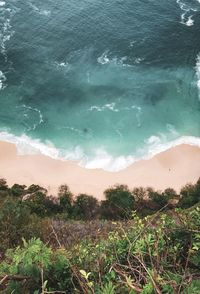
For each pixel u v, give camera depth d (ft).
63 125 246.88
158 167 225.15
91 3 318.65
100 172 223.51
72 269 25.54
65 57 283.79
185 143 235.81
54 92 264.52
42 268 25.31
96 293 23.39
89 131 243.19
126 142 236.84
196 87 266.98
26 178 220.02
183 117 249.55
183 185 215.92
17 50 286.05
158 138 238.68
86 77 273.13
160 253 27.43
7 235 56.18
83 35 296.10
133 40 292.40
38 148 234.99
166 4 317.22
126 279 23.57
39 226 62.85
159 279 23.36
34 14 309.42
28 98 261.03
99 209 174.81
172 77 272.51
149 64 279.90
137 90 265.13
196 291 22.41
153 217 29.76
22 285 26.30
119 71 275.59
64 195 185.26
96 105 257.34
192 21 305.53
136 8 314.76
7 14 308.60
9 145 235.81
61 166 226.58
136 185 216.13
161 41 292.40
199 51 287.89
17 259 24.93
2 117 250.16
